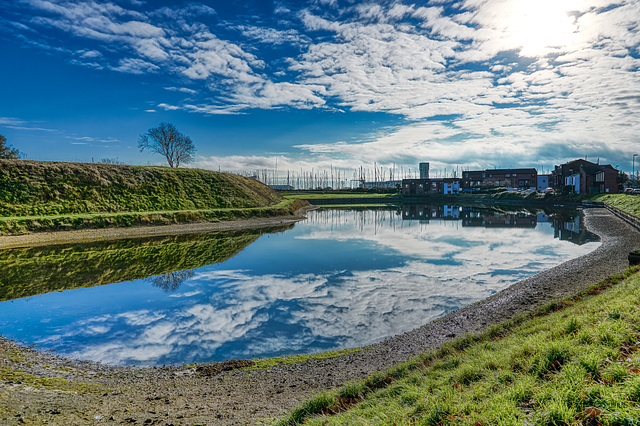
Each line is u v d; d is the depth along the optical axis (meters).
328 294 22.66
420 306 19.78
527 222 61.12
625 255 27.66
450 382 7.45
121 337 16.38
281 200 104.56
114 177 68.75
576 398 4.75
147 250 39.84
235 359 14.11
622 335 6.75
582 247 35.72
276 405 8.91
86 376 12.12
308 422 6.78
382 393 7.89
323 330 16.91
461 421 5.14
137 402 9.42
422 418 5.65
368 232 53.75
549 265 28.53
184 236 51.03
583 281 20.92
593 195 84.69
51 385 10.88
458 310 18.53
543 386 5.50
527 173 142.88
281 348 15.04
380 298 21.50
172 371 12.73
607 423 4.12
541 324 11.03
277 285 25.08
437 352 11.17
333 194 163.50
